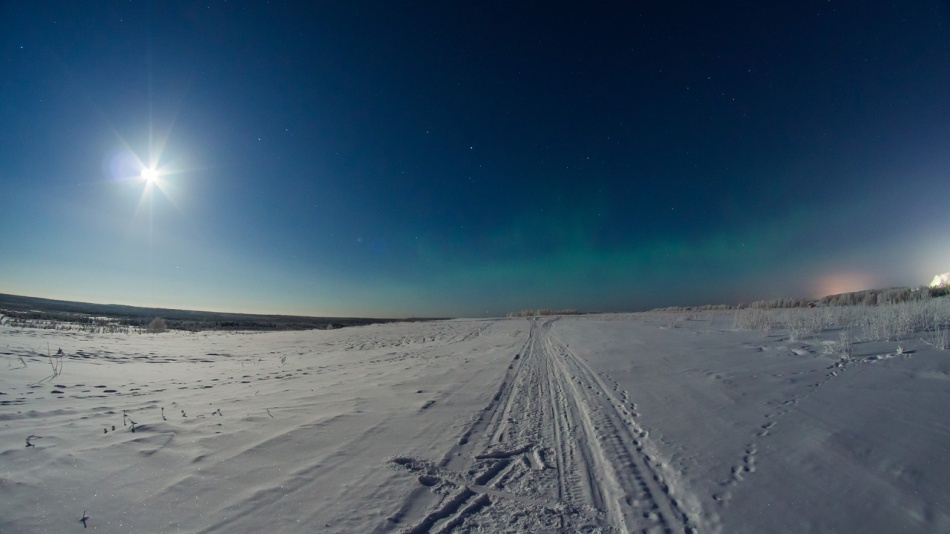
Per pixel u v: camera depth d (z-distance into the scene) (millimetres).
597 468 4445
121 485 3582
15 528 2838
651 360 10094
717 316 22969
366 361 13555
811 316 12891
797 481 3646
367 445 4965
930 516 2947
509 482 4137
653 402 6625
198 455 4340
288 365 12586
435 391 8242
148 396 7059
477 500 3736
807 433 4516
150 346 15953
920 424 4250
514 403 7316
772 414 5246
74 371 8750
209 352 15633
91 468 3842
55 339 14328
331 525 3182
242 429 5270
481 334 24000
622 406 6648
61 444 4320
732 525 3170
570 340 17359
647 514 3457
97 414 5582
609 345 13898
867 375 6129
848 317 11828
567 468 4480
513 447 5109
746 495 3547
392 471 4250
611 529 3271
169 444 4586
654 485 3949
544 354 13867
